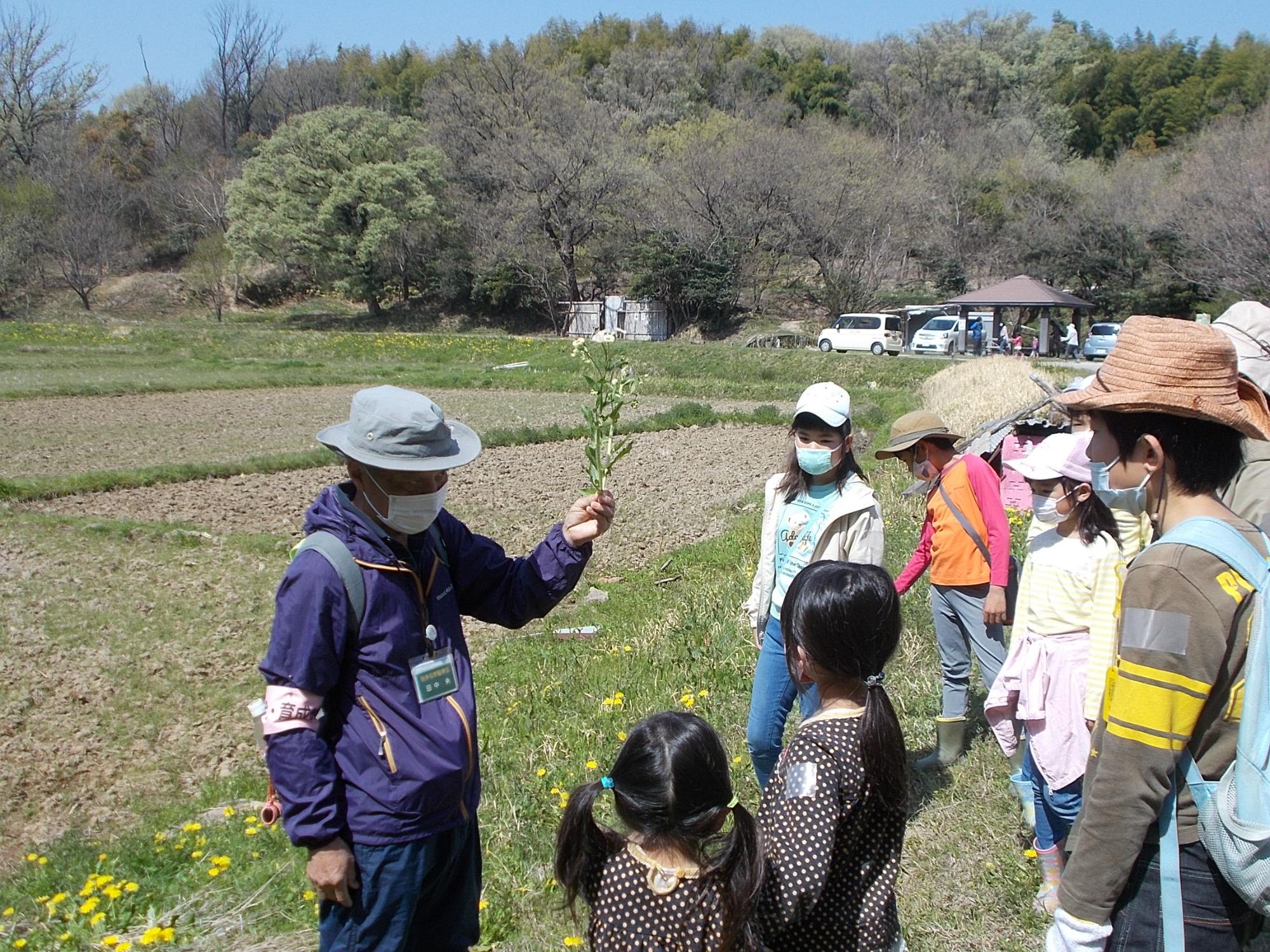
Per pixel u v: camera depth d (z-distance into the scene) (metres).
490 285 60.69
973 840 4.45
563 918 4.02
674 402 30.14
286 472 18.16
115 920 4.29
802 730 2.67
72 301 65.88
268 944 3.94
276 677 2.65
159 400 29.02
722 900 2.41
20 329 46.75
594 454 3.18
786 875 2.42
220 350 44.03
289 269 70.75
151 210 75.19
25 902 5.02
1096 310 52.88
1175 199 45.25
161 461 18.73
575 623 9.88
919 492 5.84
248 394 30.84
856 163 56.94
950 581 5.12
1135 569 2.26
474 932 3.07
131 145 89.94
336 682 2.71
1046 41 93.00
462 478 17.95
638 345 38.62
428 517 2.84
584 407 3.24
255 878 4.63
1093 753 2.41
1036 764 3.85
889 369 34.12
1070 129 82.19
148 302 67.19
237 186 62.69
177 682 8.55
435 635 2.83
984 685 6.12
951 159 63.78
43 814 6.59
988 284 57.91
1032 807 4.17
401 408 2.78
